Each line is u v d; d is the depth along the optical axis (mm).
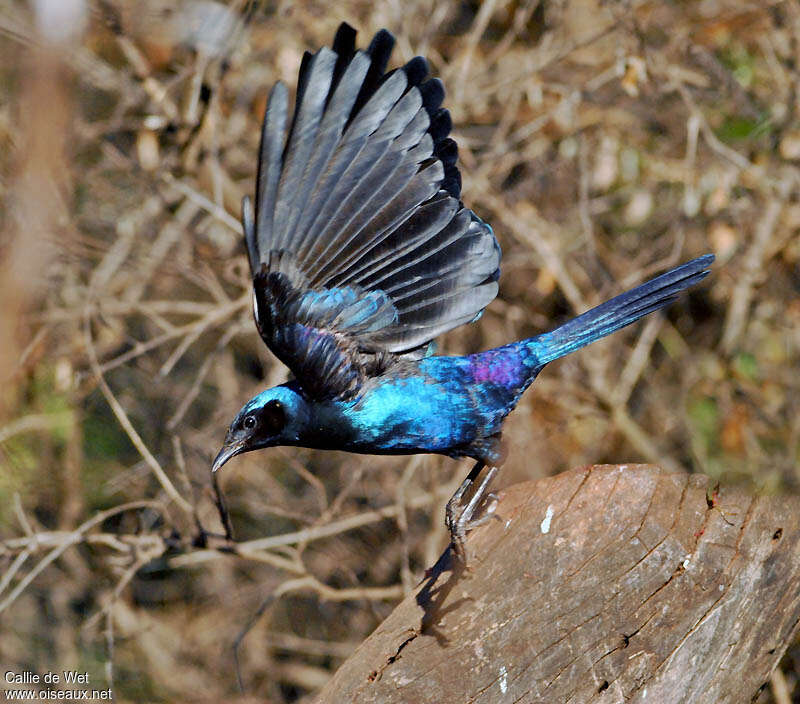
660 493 6430
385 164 7492
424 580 6699
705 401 14188
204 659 13891
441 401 8062
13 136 9516
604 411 13648
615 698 6188
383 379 7930
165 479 11070
